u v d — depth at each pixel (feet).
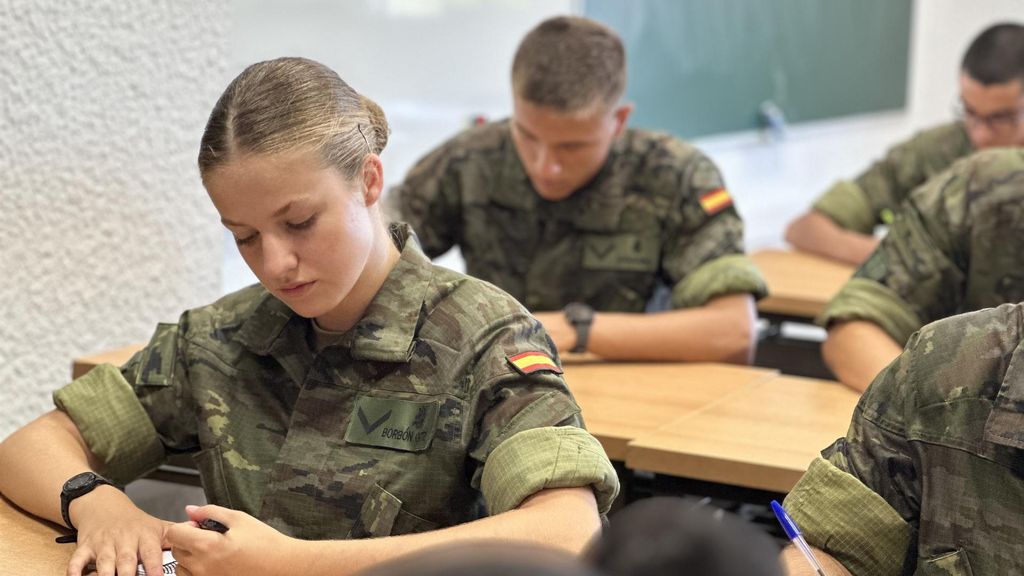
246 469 4.49
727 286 7.36
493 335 4.27
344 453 4.33
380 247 4.34
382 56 9.52
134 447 4.74
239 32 8.14
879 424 4.01
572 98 6.92
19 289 6.22
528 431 4.02
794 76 15.78
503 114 11.08
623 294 7.79
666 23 13.03
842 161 17.40
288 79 3.94
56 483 4.47
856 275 6.81
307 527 4.33
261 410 4.54
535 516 3.76
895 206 11.34
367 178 4.12
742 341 7.31
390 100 9.66
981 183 6.44
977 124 9.89
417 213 7.92
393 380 4.33
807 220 10.98
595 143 7.20
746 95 14.73
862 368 6.41
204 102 7.25
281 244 3.93
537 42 7.02
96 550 4.10
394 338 4.31
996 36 9.78
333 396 4.39
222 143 3.86
